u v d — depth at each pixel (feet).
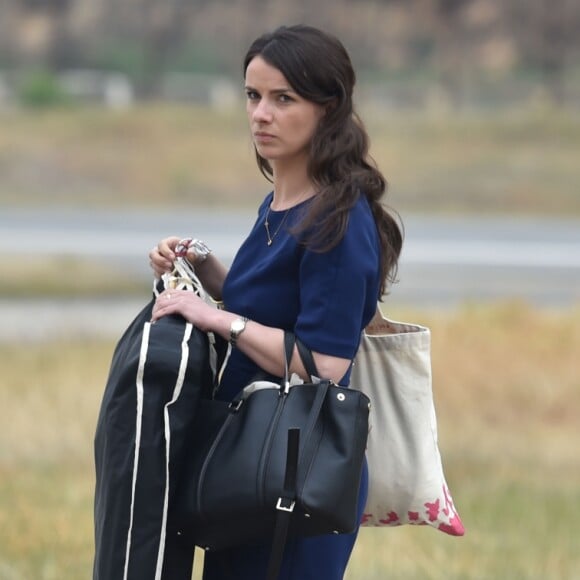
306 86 38.75
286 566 38.91
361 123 39.78
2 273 195.11
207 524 37.19
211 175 387.14
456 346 126.21
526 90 649.20
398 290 196.65
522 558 67.62
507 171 394.32
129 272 204.54
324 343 37.78
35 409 100.89
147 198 360.07
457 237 273.75
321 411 36.91
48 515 73.92
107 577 36.76
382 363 41.65
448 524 42.16
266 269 39.22
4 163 385.29
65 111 467.52
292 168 39.96
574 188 378.53
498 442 97.60
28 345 133.59
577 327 137.08
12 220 282.15
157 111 467.93
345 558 40.57
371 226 38.63
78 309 165.89
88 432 96.48
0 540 68.85
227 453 37.06
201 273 44.21
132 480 36.52
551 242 269.85
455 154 413.59
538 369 117.29
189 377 36.83
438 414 106.01
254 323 38.37
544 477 87.56
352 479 36.50
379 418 41.73
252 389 37.91
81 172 384.68
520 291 200.13
